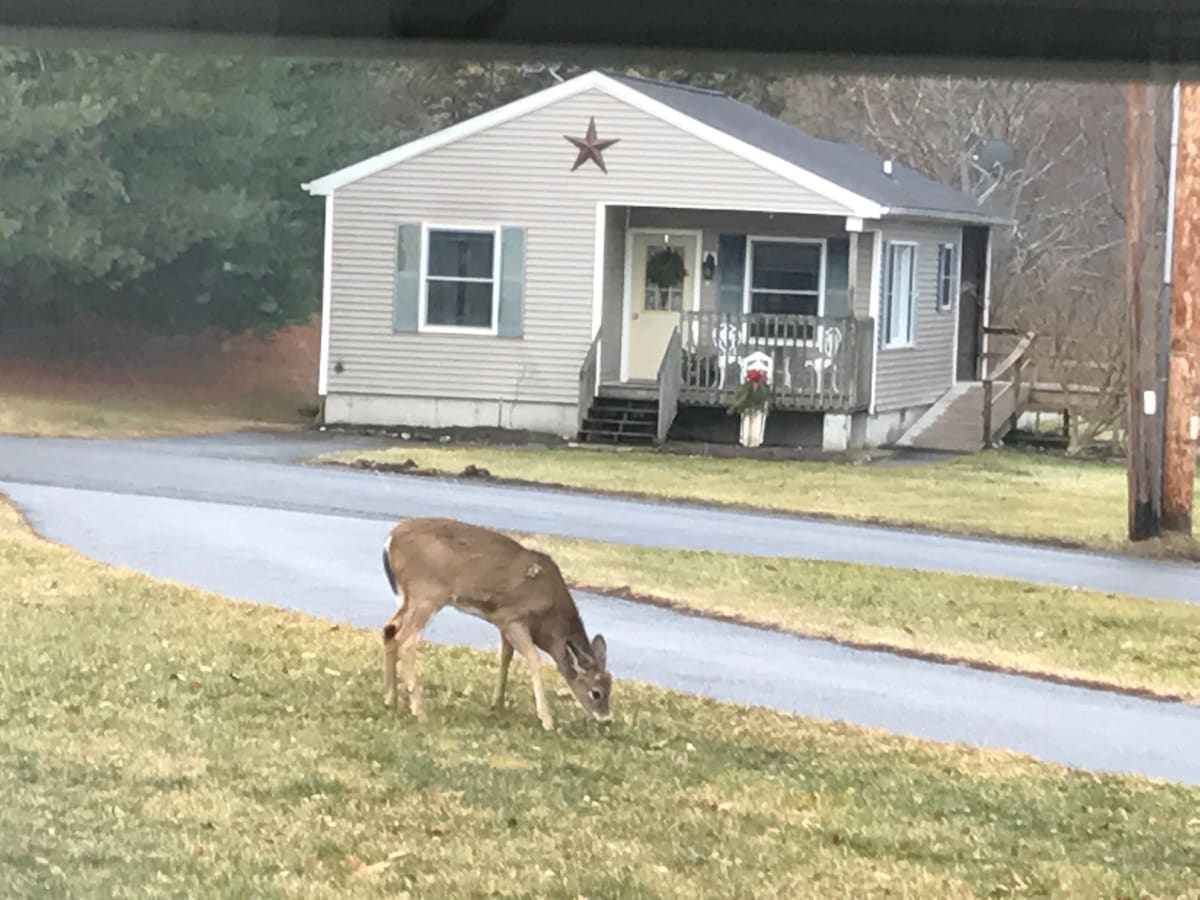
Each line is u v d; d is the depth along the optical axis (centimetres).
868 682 1133
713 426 2548
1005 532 1866
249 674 1015
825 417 2509
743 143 2456
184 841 706
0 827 706
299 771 823
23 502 1591
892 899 693
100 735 866
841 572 1516
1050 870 749
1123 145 3431
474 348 2536
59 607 1156
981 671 1194
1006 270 3444
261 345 3275
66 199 2720
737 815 805
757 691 1077
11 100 2538
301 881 664
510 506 1788
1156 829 832
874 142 3575
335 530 1537
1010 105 3475
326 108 3008
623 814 792
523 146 2506
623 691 1045
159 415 2561
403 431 2495
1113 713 1091
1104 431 2858
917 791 873
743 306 2597
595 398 2512
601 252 2505
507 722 949
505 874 690
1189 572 1698
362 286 2544
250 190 2938
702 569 1484
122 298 3039
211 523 1537
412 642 936
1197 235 1845
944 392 2917
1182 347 1852
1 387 2658
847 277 2567
